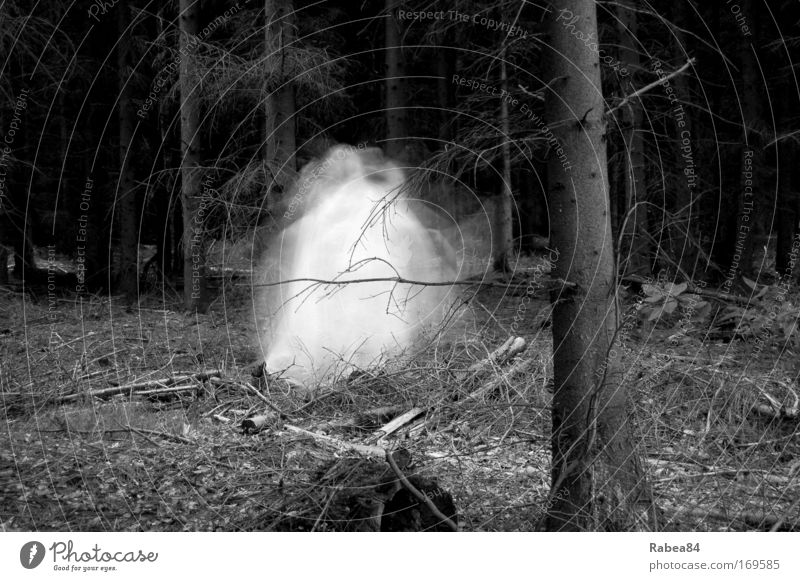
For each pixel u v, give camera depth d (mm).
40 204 18328
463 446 6160
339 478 4547
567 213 4055
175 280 18047
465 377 7582
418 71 17922
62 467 5520
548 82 4113
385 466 4547
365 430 6949
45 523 4637
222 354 9602
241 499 4961
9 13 13336
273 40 10680
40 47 14969
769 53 15297
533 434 6195
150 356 9508
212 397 7609
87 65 17078
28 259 16359
